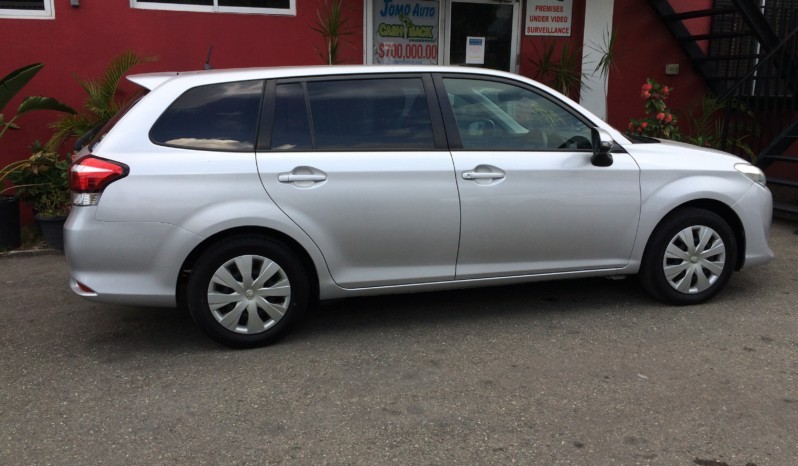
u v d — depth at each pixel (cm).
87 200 366
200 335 427
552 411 325
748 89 920
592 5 849
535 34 846
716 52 923
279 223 381
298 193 383
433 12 805
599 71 865
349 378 362
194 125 382
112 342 418
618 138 448
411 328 433
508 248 421
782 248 625
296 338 418
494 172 409
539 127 430
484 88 424
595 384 352
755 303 471
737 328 426
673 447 294
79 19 677
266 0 732
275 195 380
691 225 450
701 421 315
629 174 434
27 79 593
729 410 325
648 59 890
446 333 424
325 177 386
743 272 547
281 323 399
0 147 681
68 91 687
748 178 465
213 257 379
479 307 471
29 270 578
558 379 358
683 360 380
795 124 768
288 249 393
